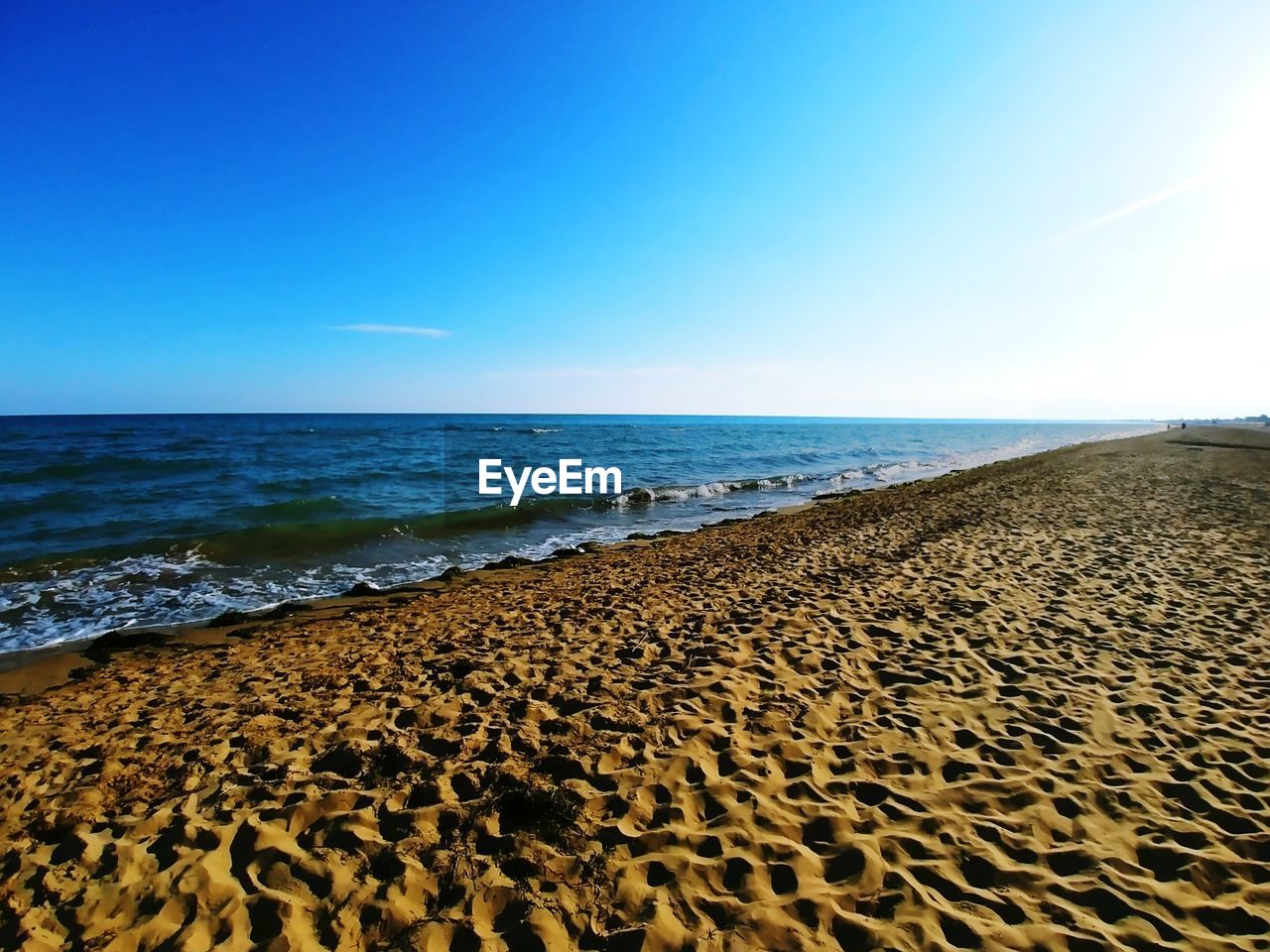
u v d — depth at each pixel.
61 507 16.44
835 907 2.89
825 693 5.14
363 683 5.60
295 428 65.75
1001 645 6.20
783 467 35.38
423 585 10.40
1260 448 38.69
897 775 3.98
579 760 4.11
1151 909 2.91
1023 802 3.69
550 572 10.93
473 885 3.04
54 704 5.71
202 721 4.96
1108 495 17.72
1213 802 3.72
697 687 5.18
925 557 9.95
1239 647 6.16
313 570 11.67
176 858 3.23
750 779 3.90
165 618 8.89
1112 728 4.59
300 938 2.74
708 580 9.05
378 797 3.72
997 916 2.86
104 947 2.71
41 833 3.49
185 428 62.84
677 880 3.07
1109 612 7.18
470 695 5.19
